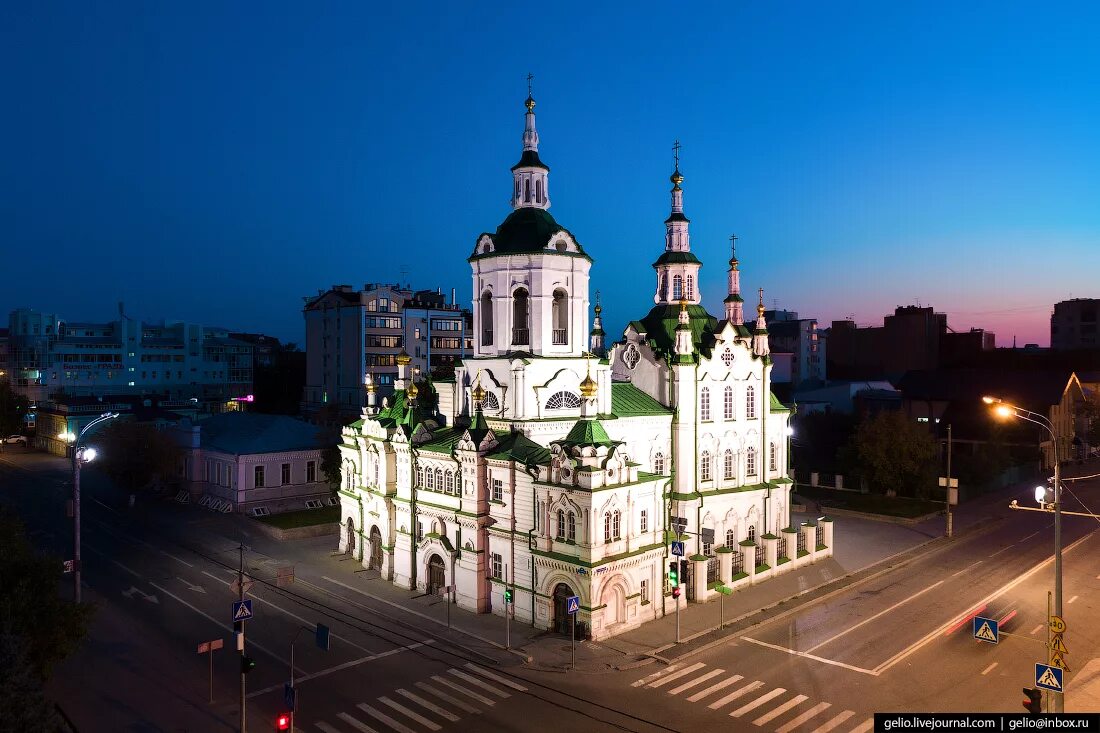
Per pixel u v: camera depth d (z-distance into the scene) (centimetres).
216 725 3350
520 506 4700
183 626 4575
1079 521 7500
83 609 3256
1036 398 10950
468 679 3841
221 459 7869
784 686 3741
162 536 6794
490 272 5281
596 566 4266
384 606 4962
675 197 6141
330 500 8150
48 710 2647
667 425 5419
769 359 6019
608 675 3884
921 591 5266
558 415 5103
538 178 5356
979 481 8888
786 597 5125
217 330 17662
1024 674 3859
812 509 7950
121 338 14950
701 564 5006
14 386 14088
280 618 4738
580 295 5269
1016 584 5419
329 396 14238
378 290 13600
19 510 7769
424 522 5300
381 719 3416
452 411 5694
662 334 5728
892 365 16862
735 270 6438
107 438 7844
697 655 4150
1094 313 17488
